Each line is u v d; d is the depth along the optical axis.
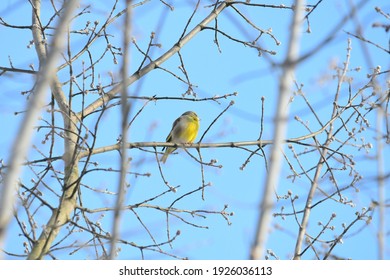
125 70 6.44
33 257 10.73
